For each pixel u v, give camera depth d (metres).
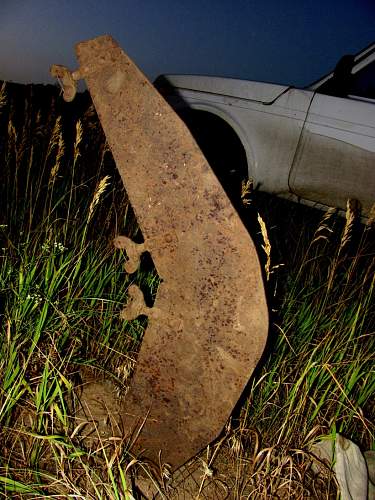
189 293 1.33
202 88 3.83
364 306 2.18
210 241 1.29
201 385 1.35
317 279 2.86
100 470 1.47
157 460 1.47
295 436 1.83
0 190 2.79
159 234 1.36
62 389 1.76
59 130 2.27
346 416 1.86
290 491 1.56
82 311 1.90
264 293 1.23
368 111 3.16
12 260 2.04
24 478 1.39
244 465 1.70
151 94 1.31
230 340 1.29
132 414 1.48
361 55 3.49
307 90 3.38
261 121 3.53
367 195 3.24
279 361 1.98
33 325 1.77
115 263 2.25
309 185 3.47
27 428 1.55
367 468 1.67
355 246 3.65
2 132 3.43
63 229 2.18
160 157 1.32
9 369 1.52
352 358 2.01
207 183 1.28
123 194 2.68
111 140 1.37
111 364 2.02
